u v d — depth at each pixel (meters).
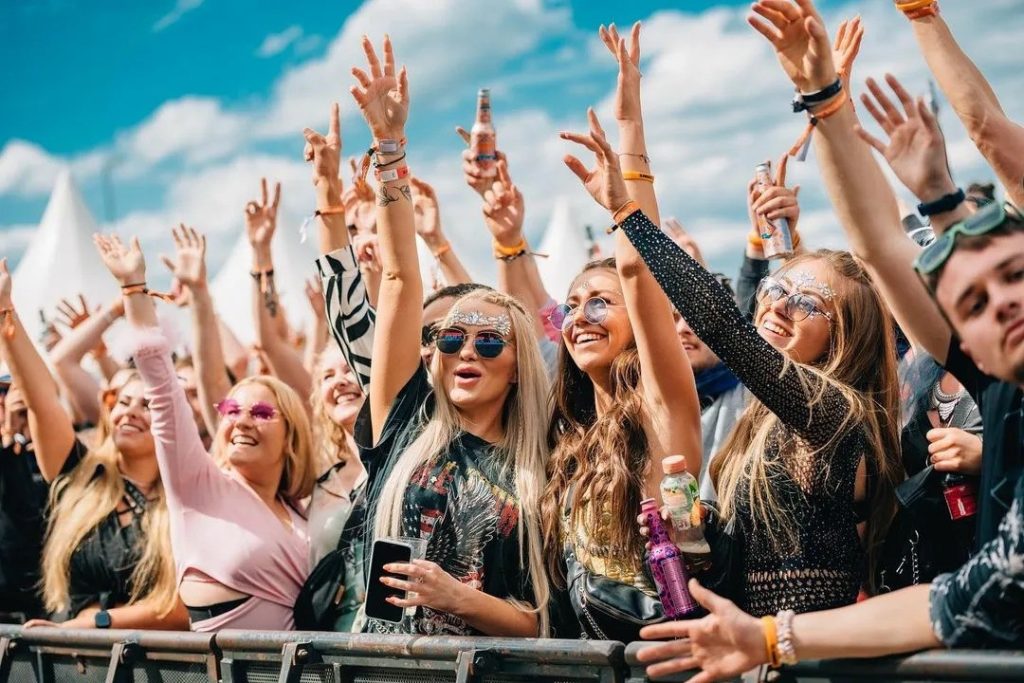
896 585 2.98
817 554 2.77
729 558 2.87
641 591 3.04
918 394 3.27
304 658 3.24
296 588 4.24
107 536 4.72
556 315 4.81
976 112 3.03
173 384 4.26
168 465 4.22
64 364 6.51
